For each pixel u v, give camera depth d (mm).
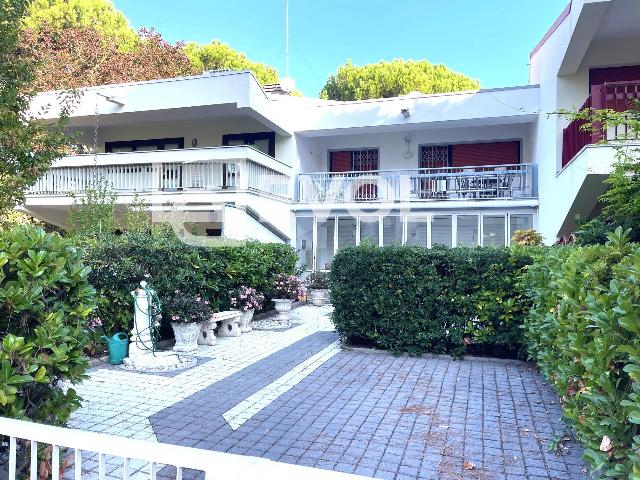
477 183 16438
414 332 7574
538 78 15250
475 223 16203
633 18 10273
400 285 7691
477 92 15828
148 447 1733
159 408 5086
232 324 9422
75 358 3344
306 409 5082
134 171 15398
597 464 2459
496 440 4281
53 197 15445
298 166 18172
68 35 24297
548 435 4391
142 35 28391
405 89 30688
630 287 2492
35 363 2975
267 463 1561
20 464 3057
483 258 7363
